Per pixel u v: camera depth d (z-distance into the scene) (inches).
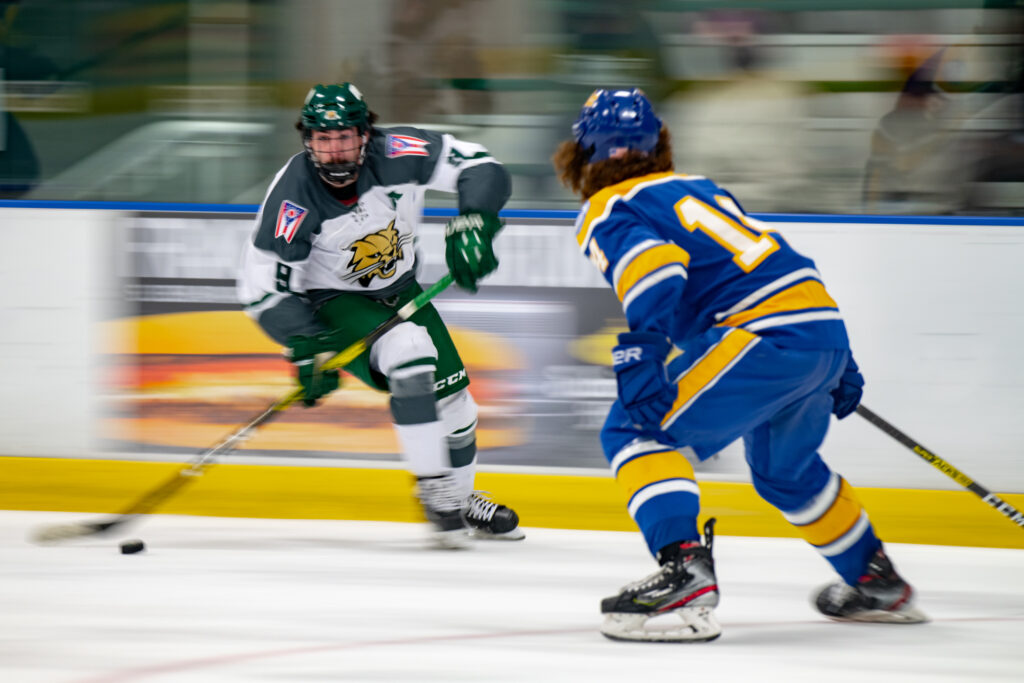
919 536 532.1
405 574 430.3
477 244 429.7
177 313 568.1
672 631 337.1
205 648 323.6
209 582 411.8
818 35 548.4
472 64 571.2
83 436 577.0
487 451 557.0
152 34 582.9
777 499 357.1
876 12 542.6
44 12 585.0
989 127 542.0
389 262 467.8
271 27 578.6
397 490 557.6
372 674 297.4
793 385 316.5
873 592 359.3
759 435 345.1
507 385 555.5
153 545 482.0
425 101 576.1
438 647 326.0
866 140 552.4
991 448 531.8
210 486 567.8
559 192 569.0
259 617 361.4
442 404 490.3
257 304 452.8
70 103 589.6
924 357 534.6
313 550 475.5
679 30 557.9
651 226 321.7
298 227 442.6
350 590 402.0
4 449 581.9
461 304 556.4
